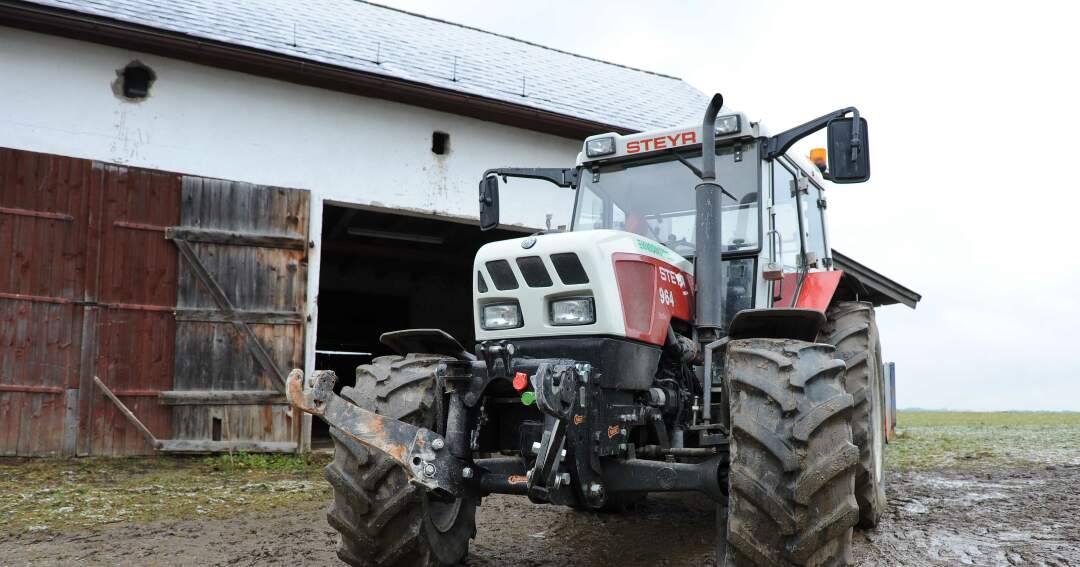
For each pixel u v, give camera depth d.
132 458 7.30
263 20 9.59
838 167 3.75
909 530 4.65
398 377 3.56
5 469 6.48
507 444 3.51
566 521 5.02
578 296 3.42
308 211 8.42
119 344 7.39
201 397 7.66
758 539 3.02
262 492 6.03
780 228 4.59
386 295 15.31
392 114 9.12
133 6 8.40
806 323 3.53
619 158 4.75
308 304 8.33
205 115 8.10
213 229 7.93
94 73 7.61
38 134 7.34
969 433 12.27
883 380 5.54
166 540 4.45
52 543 4.34
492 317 3.64
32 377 7.03
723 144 4.48
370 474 3.31
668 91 13.80
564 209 10.16
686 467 3.34
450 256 14.20
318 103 8.70
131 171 7.60
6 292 6.99
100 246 7.39
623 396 3.50
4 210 7.04
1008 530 4.63
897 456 8.56
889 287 7.84
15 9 7.06
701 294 3.85
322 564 3.97
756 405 3.14
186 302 7.72
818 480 2.96
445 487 3.08
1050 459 8.19
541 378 3.00
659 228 4.52
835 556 3.13
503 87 10.23
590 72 13.34
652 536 4.59
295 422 8.02
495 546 4.38
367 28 11.09
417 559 3.39
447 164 9.42
